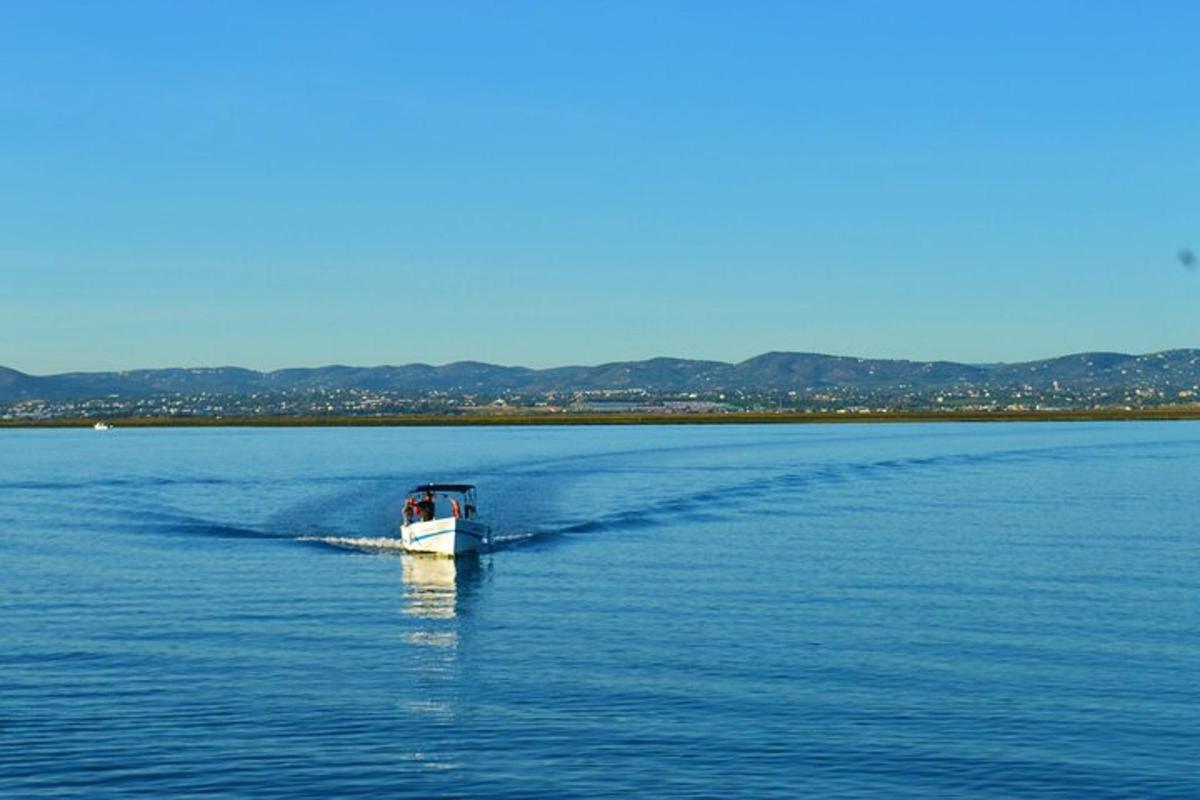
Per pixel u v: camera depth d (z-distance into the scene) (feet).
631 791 143.74
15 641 220.23
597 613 244.01
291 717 171.73
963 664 196.95
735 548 337.93
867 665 196.95
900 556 318.86
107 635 225.97
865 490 519.19
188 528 394.52
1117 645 209.67
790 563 307.58
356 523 407.85
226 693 184.03
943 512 428.56
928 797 141.69
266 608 253.65
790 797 141.90
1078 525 386.93
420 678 192.95
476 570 303.68
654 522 401.08
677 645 213.05
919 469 643.04
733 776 148.15
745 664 198.49
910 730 163.84
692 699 178.70
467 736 163.12
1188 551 325.21
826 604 249.96
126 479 607.78
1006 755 154.30
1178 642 211.61
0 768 151.43
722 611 243.81
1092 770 149.28
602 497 482.69
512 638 221.46
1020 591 263.29
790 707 174.09
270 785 146.00
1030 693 180.04
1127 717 168.76
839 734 162.40
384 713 173.68
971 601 252.01
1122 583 272.72
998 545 339.16
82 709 175.32
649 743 159.63
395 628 232.12
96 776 148.97
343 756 155.84
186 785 146.10
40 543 358.64
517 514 423.23
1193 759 152.46
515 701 178.91
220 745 159.84
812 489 524.11
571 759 154.20
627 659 203.21
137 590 276.41
